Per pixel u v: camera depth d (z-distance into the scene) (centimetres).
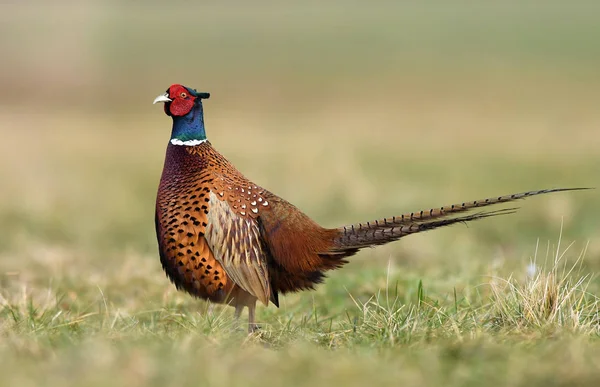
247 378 1008
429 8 13275
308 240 1446
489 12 12369
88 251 2389
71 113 6512
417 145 4753
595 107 6209
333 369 1030
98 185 3569
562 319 1302
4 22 11344
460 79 7775
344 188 3209
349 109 6525
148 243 2527
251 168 3734
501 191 3394
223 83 7950
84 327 1365
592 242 2223
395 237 1430
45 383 995
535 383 993
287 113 6394
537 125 5500
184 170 1447
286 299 1728
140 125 5878
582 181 3606
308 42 10331
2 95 7288
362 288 1767
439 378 1015
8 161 4166
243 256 1428
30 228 2764
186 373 1013
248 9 13525
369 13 12875
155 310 1548
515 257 2148
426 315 1351
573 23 10888
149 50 9788
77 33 10769
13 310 1530
